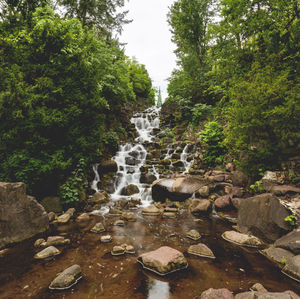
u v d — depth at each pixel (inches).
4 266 119.9
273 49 252.7
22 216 166.4
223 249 143.6
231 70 310.2
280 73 210.7
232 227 191.5
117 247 138.6
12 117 212.2
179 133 530.3
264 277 106.3
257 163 225.9
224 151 343.9
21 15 242.1
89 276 107.4
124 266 118.6
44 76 235.9
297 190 169.5
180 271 112.4
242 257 130.7
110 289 95.3
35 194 236.4
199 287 96.5
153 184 300.8
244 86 212.8
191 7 550.0
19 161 215.2
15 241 155.3
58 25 239.6
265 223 156.9
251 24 269.4
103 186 335.6
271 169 214.7
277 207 154.9
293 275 105.6
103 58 408.8
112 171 367.6
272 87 188.1
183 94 559.8
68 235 172.9
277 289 95.4
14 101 210.5
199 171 351.3
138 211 252.7
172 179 299.9
